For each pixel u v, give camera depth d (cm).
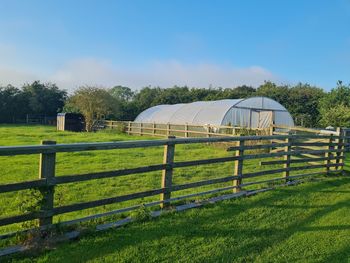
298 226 550
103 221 497
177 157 1206
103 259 394
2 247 394
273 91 4331
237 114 2405
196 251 435
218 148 1549
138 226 493
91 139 1836
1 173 823
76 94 3055
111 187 710
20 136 1873
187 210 579
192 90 4969
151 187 726
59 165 958
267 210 616
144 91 5591
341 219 594
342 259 443
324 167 985
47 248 402
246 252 444
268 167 1051
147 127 2434
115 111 3466
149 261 400
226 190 717
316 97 4059
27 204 416
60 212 439
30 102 4775
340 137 1040
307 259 436
